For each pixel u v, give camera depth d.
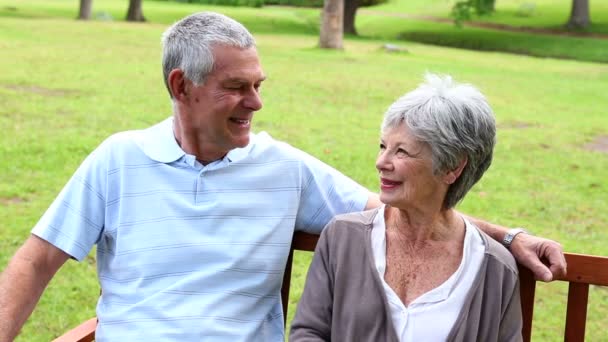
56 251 3.04
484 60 26.64
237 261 3.00
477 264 2.70
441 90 2.64
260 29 35.88
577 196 9.42
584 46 35.19
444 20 45.25
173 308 2.96
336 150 10.84
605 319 5.87
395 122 2.66
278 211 3.06
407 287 2.72
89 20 33.44
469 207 8.62
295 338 2.79
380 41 33.25
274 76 17.61
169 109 13.00
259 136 3.17
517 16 45.47
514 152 11.49
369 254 2.75
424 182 2.65
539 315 5.90
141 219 3.02
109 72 16.69
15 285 2.95
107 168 3.04
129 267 3.02
